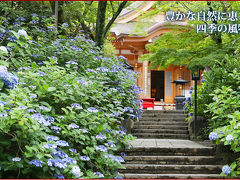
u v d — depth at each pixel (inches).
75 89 157.1
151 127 400.5
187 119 409.1
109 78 227.5
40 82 148.5
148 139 350.9
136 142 303.4
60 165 108.7
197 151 247.6
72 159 123.6
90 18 415.2
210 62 324.2
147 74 884.0
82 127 147.6
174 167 220.4
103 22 349.4
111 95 208.1
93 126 150.5
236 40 347.9
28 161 108.8
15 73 149.4
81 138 138.1
